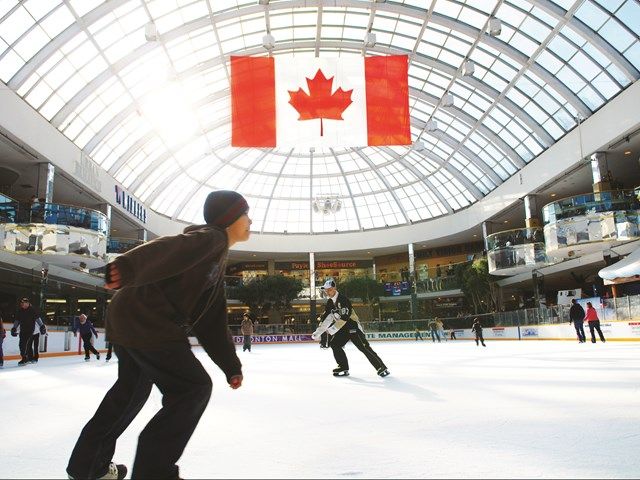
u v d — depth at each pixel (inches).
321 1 997.2
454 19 1018.7
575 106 1048.8
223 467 107.8
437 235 1889.8
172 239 76.3
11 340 736.3
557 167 1179.9
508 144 1349.7
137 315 78.0
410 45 1166.3
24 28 791.7
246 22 1069.1
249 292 1932.8
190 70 1128.8
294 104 733.3
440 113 1422.2
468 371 344.8
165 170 1524.4
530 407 181.2
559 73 1025.5
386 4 999.6
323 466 107.3
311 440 135.6
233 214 90.4
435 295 1850.4
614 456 109.5
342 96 736.3
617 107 964.6
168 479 76.6
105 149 1206.3
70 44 882.8
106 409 90.0
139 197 1518.2
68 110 983.6
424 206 1925.4
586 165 1124.5
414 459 111.3
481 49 1100.5
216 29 1044.5
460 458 111.0
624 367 338.0
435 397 216.4
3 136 863.7
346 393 242.7
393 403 203.2
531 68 1035.9
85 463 88.5
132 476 76.3
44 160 970.7
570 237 995.3
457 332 1491.1
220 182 1846.7
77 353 963.3
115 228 1517.0
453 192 1791.3
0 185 1046.4
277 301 1946.4
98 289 1306.6
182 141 1401.3
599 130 1023.0
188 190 1752.0
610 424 145.7
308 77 739.4
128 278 70.1
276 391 258.7
